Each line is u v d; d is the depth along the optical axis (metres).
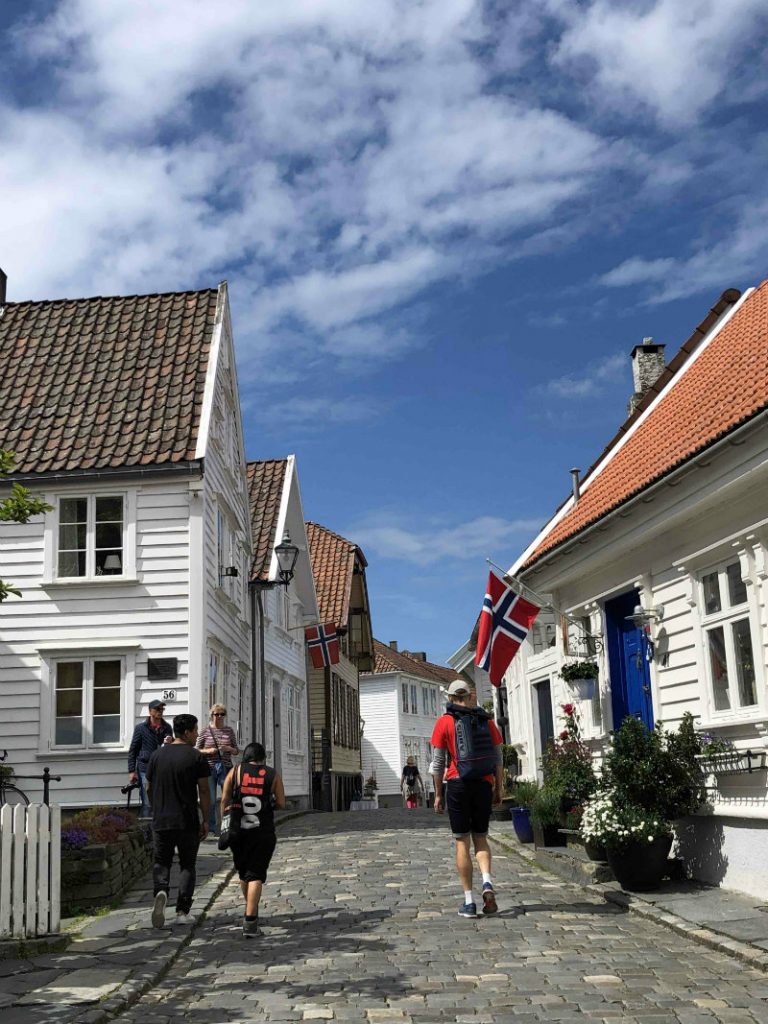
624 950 8.67
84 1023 6.72
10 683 19.22
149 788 10.49
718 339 16.69
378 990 7.58
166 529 19.64
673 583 12.42
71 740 19.05
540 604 16.64
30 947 9.01
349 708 42.75
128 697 19.06
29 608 19.44
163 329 22.72
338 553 40.81
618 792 11.34
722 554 11.29
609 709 14.26
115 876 11.55
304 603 34.62
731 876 10.91
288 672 30.73
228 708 22.47
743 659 10.99
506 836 16.80
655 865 11.09
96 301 23.67
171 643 19.25
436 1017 6.84
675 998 7.14
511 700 22.27
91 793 18.75
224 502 22.20
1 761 18.83
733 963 8.10
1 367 22.09
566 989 7.45
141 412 20.70
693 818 11.75
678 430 13.74
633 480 13.64
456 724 10.63
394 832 18.92
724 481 10.62
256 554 27.56
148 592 19.44
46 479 19.59
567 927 9.68
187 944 9.51
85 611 19.41
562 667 15.03
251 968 8.46
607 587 14.28
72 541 19.80
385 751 61.72
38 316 23.39
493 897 10.24
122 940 9.43
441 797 10.73
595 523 13.20
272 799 10.24
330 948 9.08
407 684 64.31
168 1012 7.21
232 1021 6.91
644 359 21.41
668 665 12.55
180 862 10.32
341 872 13.70
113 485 19.77
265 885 12.80
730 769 10.81
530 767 19.89
